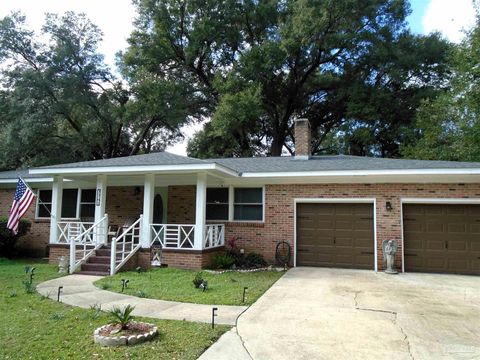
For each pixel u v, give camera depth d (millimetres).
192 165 11711
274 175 12953
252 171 13250
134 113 29297
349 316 6754
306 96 31625
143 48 30516
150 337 5449
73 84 28391
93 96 30438
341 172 12281
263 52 27938
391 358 4918
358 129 27922
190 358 4816
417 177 12086
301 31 26156
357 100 27812
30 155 28953
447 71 27031
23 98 27188
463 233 11852
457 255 11812
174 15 30797
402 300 7984
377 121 27938
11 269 12070
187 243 13922
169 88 29062
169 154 13875
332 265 12867
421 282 10172
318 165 13375
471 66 23391
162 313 6855
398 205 12375
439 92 26828
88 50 29906
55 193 13695
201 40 30250
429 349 5238
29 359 4828
